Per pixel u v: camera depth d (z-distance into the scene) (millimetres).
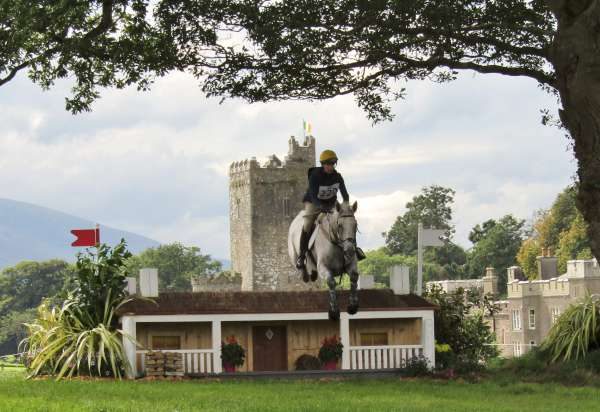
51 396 22359
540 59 29359
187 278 180875
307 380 28922
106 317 29953
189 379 28844
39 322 30641
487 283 99562
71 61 30094
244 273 166875
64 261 173750
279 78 28344
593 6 23438
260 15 26969
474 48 28672
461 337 33375
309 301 31031
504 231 148750
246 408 20203
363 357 31172
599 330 31156
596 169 23859
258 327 31594
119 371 28953
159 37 28609
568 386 27531
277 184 165500
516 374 30359
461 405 21984
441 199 172250
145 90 29609
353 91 29516
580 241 114000
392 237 174250
